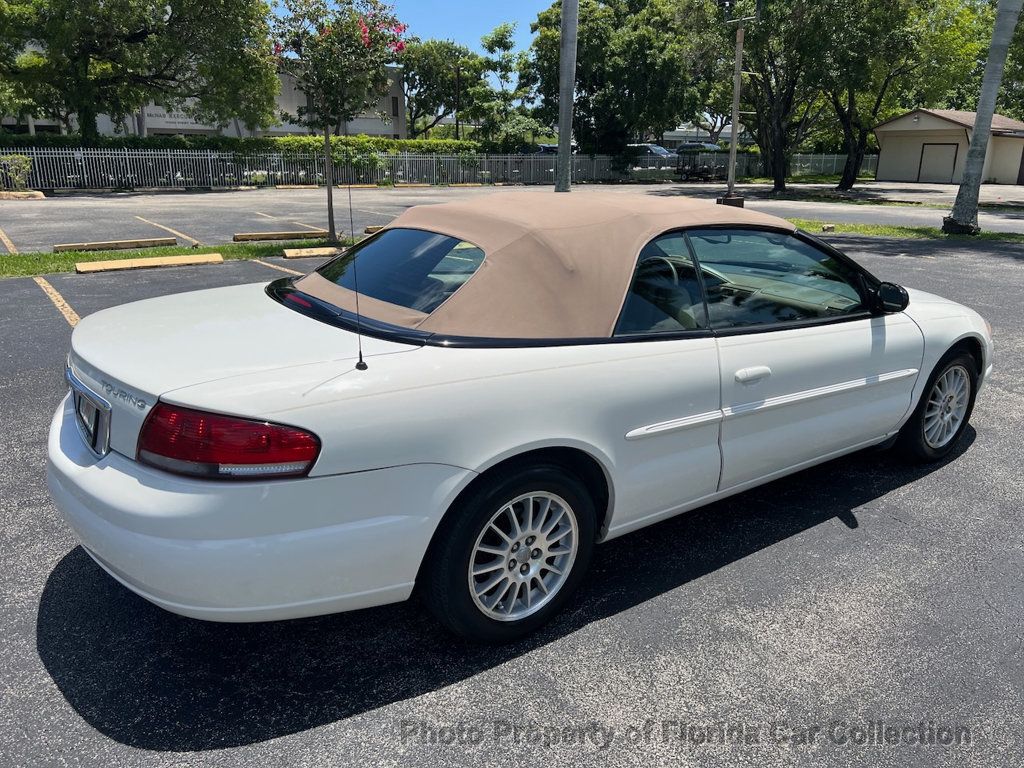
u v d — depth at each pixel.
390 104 46.88
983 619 3.02
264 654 2.75
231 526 2.21
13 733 2.32
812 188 37.47
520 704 2.51
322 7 12.12
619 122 40.59
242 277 9.77
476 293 2.80
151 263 10.48
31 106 30.55
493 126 40.44
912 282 10.38
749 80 35.19
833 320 3.73
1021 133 43.12
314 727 2.39
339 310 2.95
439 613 2.66
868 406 3.92
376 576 2.43
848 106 34.28
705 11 31.48
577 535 2.89
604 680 2.63
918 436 4.33
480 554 2.71
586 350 2.81
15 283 9.12
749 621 2.98
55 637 2.79
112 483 2.34
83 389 2.62
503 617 2.77
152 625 2.89
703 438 3.20
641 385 2.91
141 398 2.33
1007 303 9.05
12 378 5.56
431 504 2.45
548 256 2.91
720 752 2.32
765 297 3.50
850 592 3.19
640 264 3.08
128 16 25.94
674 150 54.06
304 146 33.44
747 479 3.48
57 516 3.66
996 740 2.40
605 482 2.97
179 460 2.23
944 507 3.98
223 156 31.23
